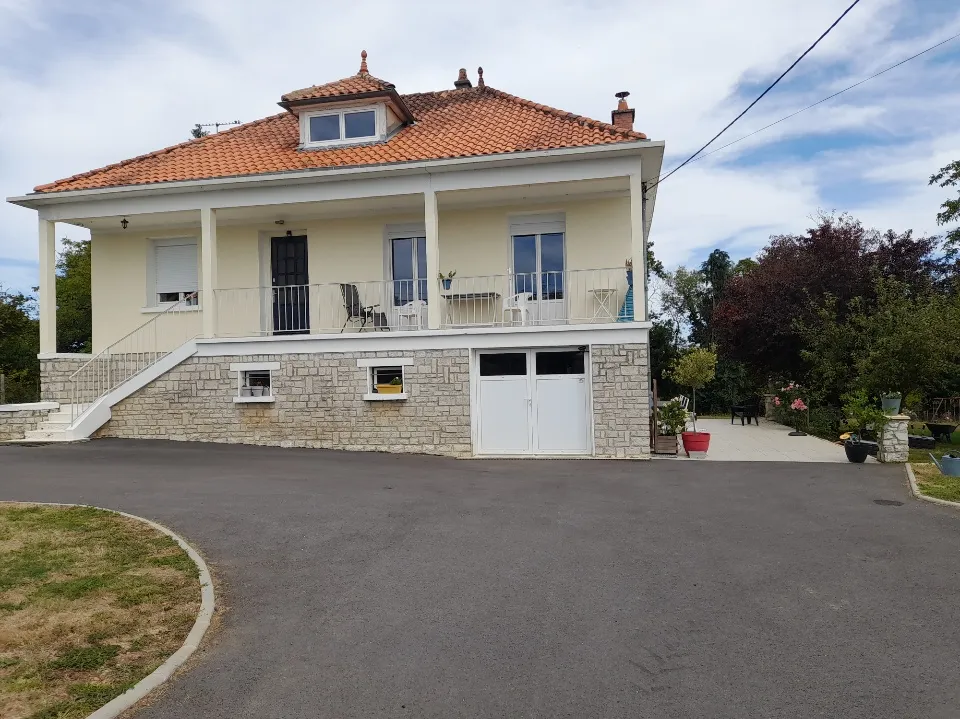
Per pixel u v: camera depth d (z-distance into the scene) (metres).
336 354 13.73
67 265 38.56
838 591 5.48
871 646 4.46
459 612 5.02
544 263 15.54
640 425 12.88
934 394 21.36
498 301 15.38
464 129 15.28
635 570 5.98
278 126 17.39
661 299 48.53
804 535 7.18
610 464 12.30
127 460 11.60
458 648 4.42
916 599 5.31
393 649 4.40
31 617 4.68
